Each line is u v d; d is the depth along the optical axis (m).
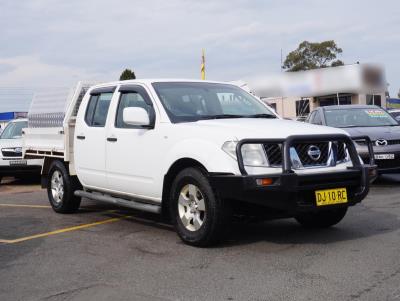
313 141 5.49
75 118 8.17
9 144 13.36
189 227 5.83
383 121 11.41
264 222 7.11
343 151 5.78
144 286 4.48
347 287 4.24
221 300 4.07
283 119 6.59
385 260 4.98
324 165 5.58
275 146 5.39
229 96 7.04
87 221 7.67
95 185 7.54
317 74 24.08
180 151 5.82
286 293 4.16
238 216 5.72
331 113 11.79
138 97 6.82
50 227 7.27
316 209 5.39
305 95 24.19
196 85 7.00
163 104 6.40
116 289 4.42
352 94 26.69
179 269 4.94
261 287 4.33
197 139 5.71
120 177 6.89
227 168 5.32
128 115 6.32
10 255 5.71
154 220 7.61
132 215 8.09
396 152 9.77
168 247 5.82
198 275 4.73
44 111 8.85
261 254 5.37
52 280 4.74
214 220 5.49
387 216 7.17
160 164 6.18
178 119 6.23
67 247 6.01
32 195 11.25
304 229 6.58
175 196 5.93
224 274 4.73
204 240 5.61
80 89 8.20
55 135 8.43
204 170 5.61
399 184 10.52
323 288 4.24
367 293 4.08
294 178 5.18
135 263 5.21
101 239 6.38
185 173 5.78
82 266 5.17
